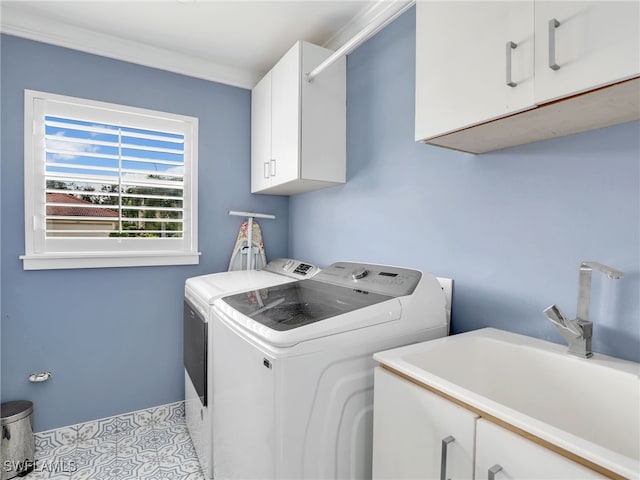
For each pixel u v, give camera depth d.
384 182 1.84
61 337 2.06
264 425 1.08
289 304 1.35
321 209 2.37
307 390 1.06
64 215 2.06
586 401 0.97
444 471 0.84
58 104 2.03
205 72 2.42
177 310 2.40
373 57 1.90
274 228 2.75
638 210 0.97
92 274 2.14
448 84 1.08
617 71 0.71
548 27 0.82
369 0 1.76
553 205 1.16
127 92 2.20
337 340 1.11
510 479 0.71
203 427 1.70
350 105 2.07
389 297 1.28
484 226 1.37
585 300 1.01
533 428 0.66
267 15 1.89
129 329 2.25
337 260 2.21
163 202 2.38
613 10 0.71
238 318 1.27
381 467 1.06
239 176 2.60
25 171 1.94
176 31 2.05
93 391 2.16
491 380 1.19
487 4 0.96
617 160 1.01
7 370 1.93
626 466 0.55
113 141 2.20
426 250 1.62
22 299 1.96
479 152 1.36
